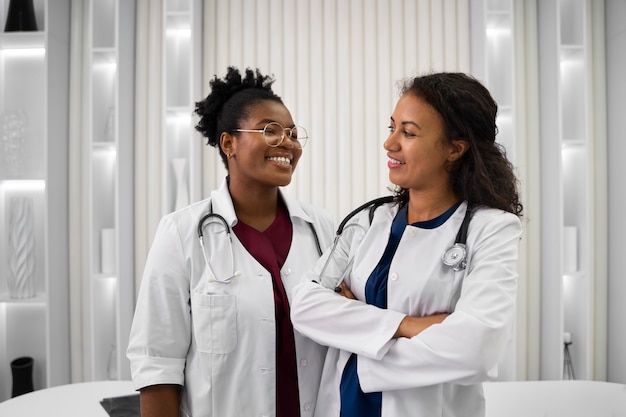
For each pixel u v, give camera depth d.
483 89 1.13
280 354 1.30
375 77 3.01
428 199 1.19
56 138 2.84
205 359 1.26
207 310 1.26
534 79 2.93
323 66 3.03
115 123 2.75
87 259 2.99
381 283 1.18
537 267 2.96
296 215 1.45
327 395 1.25
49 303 2.76
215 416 1.24
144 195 3.00
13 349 3.02
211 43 3.02
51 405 1.89
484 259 1.08
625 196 2.79
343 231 1.37
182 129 3.03
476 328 0.99
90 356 3.00
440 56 2.99
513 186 1.17
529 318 2.98
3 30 2.97
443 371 1.01
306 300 1.19
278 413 1.27
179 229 1.35
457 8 2.98
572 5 2.88
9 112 2.77
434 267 1.12
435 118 1.11
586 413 1.83
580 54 2.80
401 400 1.10
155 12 2.98
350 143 3.04
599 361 2.98
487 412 1.84
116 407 1.87
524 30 2.94
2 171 2.77
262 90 1.40
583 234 2.79
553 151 2.78
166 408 1.24
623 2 2.78
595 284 2.98
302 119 3.03
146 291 1.29
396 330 1.08
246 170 1.33
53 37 2.79
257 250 1.36
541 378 2.97
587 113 2.73
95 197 2.88
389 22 3.01
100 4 2.89
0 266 2.99
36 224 3.00
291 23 3.02
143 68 3.00
